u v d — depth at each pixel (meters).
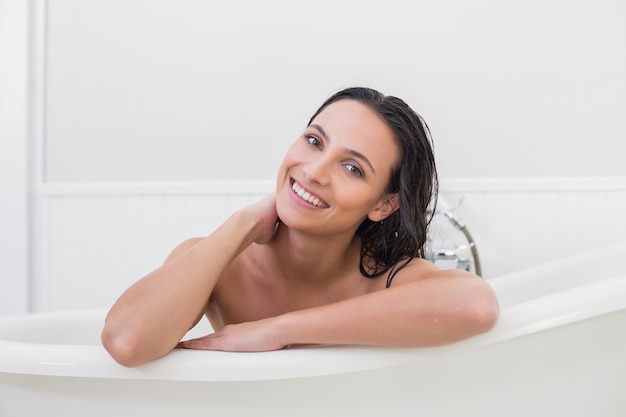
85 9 2.44
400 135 1.06
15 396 0.99
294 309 1.20
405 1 2.28
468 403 0.99
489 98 2.25
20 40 2.41
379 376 0.96
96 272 2.40
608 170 2.21
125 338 0.90
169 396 0.96
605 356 1.04
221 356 0.94
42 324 1.39
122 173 2.41
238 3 2.36
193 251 1.01
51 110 2.45
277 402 0.96
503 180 2.22
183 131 2.39
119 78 2.42
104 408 0.97
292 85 2.34
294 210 1.03
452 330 0.89
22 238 2.39
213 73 2.38
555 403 1.03
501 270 2.22
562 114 2.23
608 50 2.22
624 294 1.00
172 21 2.40
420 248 1.17
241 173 2.36
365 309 0.92
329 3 2.32
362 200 1.03
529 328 0.95
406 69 2.28
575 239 2.20
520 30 2.25
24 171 2.40
